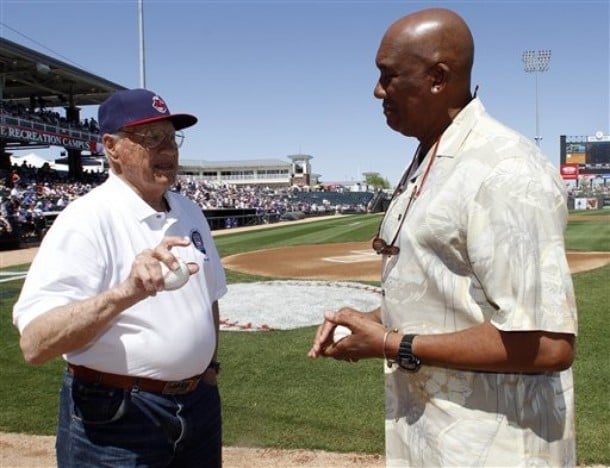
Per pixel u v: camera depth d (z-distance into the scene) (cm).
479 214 150
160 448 210
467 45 169
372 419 404
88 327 176
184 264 174
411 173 190
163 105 217
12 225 1811
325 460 351
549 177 153
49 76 3234
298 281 1041
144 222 215
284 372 504
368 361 525
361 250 1566
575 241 1578
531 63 4138
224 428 395
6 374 523
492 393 157
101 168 4947
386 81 175
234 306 805
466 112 169
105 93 3709
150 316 205
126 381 205
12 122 2750
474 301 158
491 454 157
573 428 168
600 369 475
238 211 3375
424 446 168
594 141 5047
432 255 163
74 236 195
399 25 172
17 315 188
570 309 144
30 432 406
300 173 10419
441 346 154
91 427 206
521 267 143
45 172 3309
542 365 145
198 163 10700
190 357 214
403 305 171
